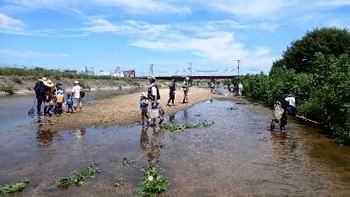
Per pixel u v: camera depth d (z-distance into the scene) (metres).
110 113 22.95
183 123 19.88
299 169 10.63
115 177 9.71
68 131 16.64
